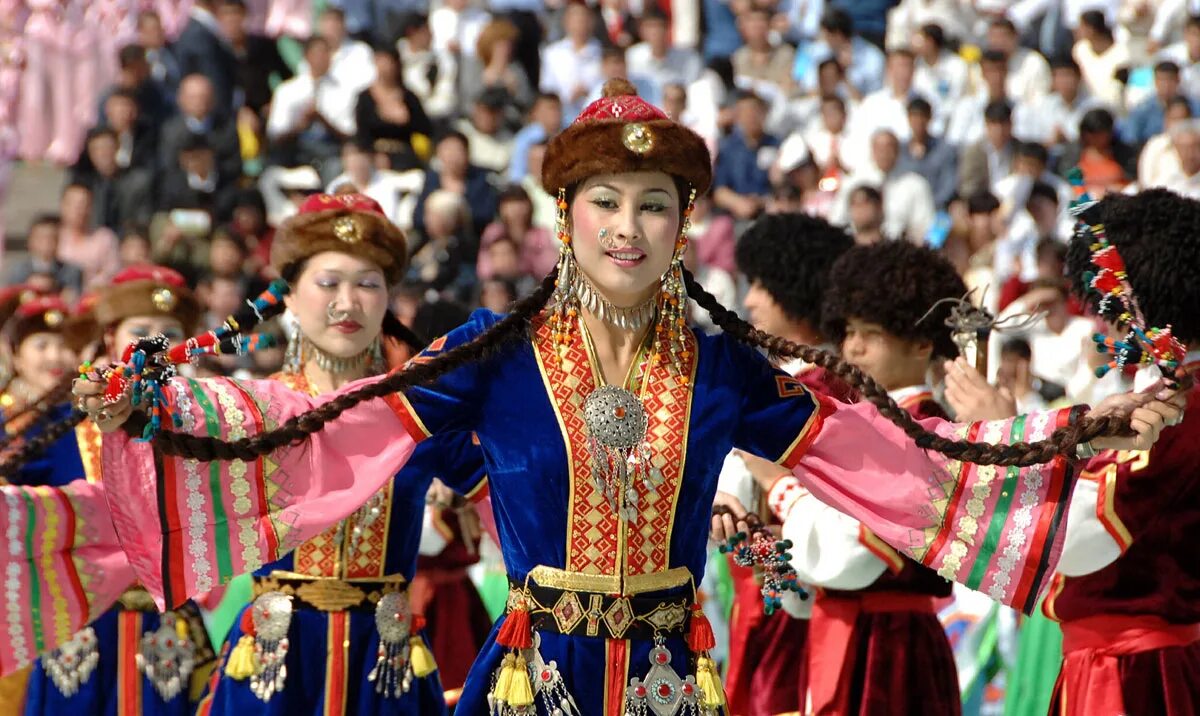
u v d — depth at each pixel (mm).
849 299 14141
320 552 13547
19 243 39531
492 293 29547
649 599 10609
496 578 20984
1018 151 33750
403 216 35312
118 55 39969
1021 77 37844
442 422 10883
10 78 40938
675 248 10930
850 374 10844
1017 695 18016
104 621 15148
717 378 10961
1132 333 10414
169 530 10750
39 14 41156
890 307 13945
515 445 10680
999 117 34906
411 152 36188
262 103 39750
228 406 10812
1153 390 10398
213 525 10844
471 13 42906
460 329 11117
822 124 37594
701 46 42250
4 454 13945
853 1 42625
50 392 14688
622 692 10523
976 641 19422
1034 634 17891
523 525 10688
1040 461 10516
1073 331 24922
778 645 15477
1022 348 23391
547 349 10812
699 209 34156
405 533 13789
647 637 10602
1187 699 11953
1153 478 11734
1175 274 12219
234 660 13445
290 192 36844
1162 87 35688
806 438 11109
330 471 10938
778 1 43094
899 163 34719
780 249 16500
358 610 13625
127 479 10680
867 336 14164
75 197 35750
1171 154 32375
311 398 11164
